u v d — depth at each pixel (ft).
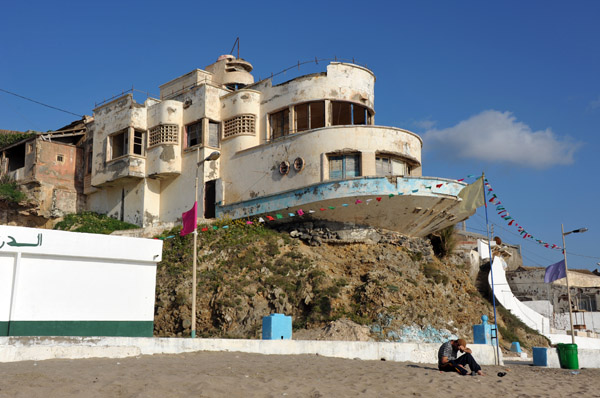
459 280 119.24
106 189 140.46
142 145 132.36
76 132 151.43
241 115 122.42
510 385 49.47
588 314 150.51
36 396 31.22
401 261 108.37
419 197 105.70
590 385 54.49
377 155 110.22
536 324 131.75
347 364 55.42
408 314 94.27
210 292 98.53
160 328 96.22
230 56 146.51
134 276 69.21
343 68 118.62
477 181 80.23
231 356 54.80
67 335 63.31
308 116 117.08
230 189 120.57
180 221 125.59
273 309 96.22
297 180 110.01
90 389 33.27
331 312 94.02
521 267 172.96
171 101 129.29
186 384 36.40
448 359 54.39
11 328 60.08
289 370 47.21
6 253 61.21
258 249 106.22
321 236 109.91
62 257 64.49
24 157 155.33
